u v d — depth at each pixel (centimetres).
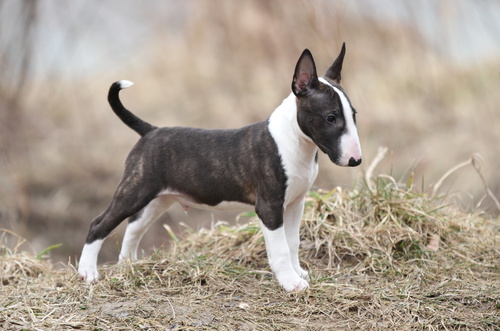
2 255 813
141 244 1272
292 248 692
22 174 1434
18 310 613
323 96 616
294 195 665
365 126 1498
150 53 2022
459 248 772
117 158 1558
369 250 754
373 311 612
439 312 608
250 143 667
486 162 1331
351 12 1653
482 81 1625
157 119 1725
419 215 797
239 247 790
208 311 613
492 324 585
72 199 1436
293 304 629
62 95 1792
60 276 750
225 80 1794
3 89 1505
